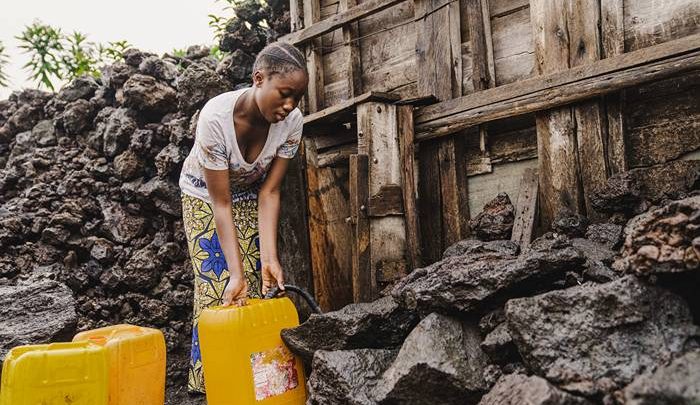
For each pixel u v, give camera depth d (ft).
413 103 11.82
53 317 11.93
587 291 6.56
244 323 8.28
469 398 7.16
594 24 10.11
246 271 10.23
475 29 11.56
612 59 9.72
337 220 12.59
